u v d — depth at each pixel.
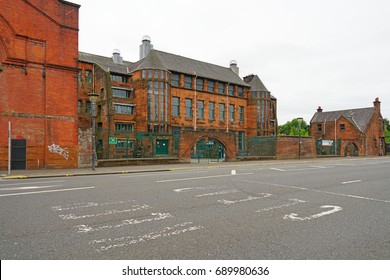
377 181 11.48
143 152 28.17
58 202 6.95
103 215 5.73
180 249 3.95
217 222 5.28
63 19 17.94
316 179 11.95
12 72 16.11
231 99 42.19
